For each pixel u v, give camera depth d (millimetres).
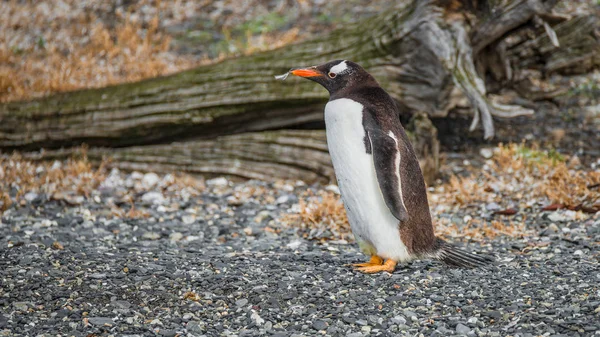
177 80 19547
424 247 11664
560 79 23672
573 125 20953
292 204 16766
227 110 19031
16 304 10250
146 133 19750
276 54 19031
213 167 18891
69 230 14859
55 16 28812
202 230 15148
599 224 14234
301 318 9922
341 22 27547
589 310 9742
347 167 11445
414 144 17344
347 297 10594
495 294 10531
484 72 18812
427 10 17016
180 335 9398
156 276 11531
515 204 16078
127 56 24641
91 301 10492
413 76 17812
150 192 17734
